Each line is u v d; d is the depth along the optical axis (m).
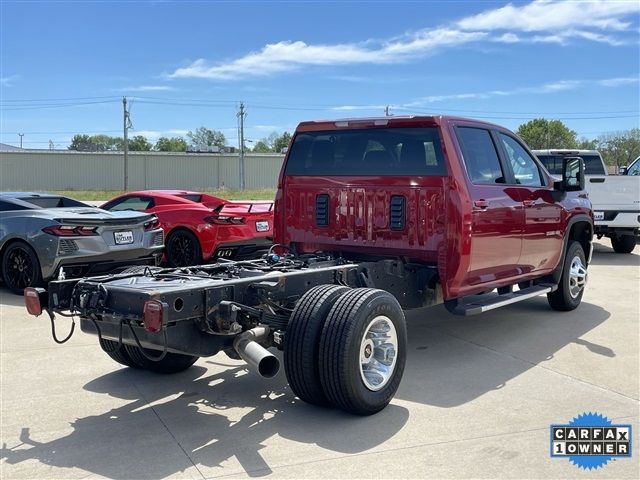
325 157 6.25
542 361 5.73
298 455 3.83
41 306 4.46
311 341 4.25
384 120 5.73
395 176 5.73
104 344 5.23
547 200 6.83
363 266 5.34
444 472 3.62
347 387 4.18
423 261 5.73
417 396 4.83
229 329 4.32
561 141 69.88
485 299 5.97
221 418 4.43
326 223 6.22
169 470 3.66
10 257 8.64
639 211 12.43
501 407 4.60
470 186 5.52
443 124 5.48
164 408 4.62
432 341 6.43
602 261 12.48
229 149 76.81
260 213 10.84
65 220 8.16
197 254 10.35
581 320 7.34
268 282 4.64
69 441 4.06
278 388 5.05
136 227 8.79
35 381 5.23
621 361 5.73
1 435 4.16
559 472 3.63
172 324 4.23
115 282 4.48
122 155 66.38
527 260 6.56
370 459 3.78
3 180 63.59
